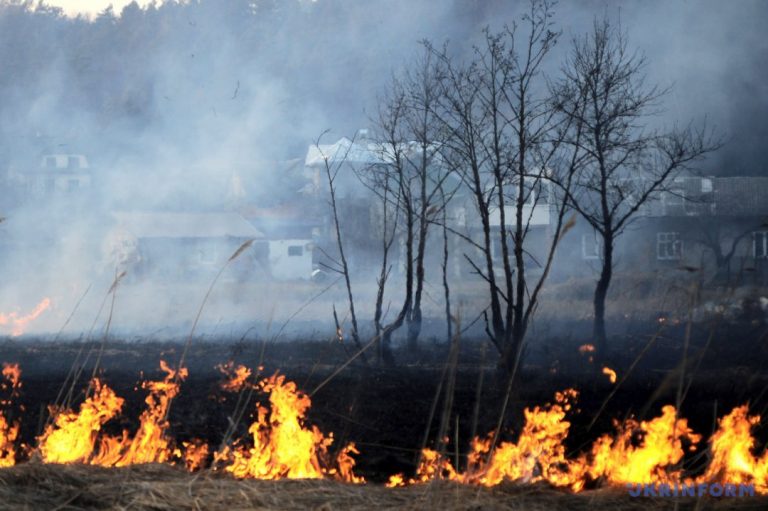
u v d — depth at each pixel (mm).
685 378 32406
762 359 37750
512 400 23891
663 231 119000
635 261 114625
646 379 32438
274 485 13609
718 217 120312
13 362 38156
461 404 26312
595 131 43062
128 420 23141
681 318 54656
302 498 12969
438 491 13125
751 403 26078
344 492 13406
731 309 50125
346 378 32156
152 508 12016
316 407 25172
